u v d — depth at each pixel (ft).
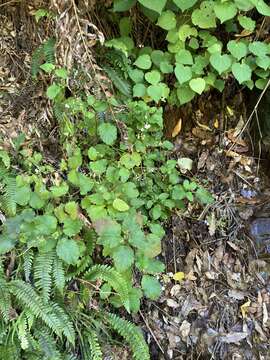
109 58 3.50
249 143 4.27
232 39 3.65
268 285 4.02
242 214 4.17
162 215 3.65
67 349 3.24
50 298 3.19
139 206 3.41
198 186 3.84
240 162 4.27
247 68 3.23
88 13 3.47
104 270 3.27
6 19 3.72
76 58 3.24
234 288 3.98
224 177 4.23
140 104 3.40
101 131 3.28
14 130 3.51
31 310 3.02
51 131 3.61
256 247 4.10
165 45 3.78
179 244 4.06
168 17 3.21
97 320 3.38
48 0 3.43
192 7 3.23
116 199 3.24
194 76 3.39
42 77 3.60
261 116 4.03
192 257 4.03
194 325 3.86
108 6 3.51
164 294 3.90
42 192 3.22
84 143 3.51
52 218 3.16
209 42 3.32
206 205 4.12
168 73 3.55
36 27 3.64
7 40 3.74
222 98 4.18
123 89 3.48
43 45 3.49
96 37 3.33
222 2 3.03
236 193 4.21
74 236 3.28
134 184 3.37
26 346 2.94
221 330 3.85
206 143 4.25
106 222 3.21
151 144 3.55
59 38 3.24
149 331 3.78
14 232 3.09
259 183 4.24
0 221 3.23
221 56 3.23
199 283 3.98
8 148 3.42
